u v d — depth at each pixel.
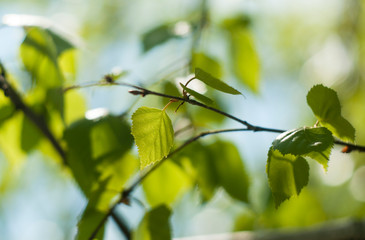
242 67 0.84
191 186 0.73
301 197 0.94
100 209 0.67
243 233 0.75
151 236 0.67
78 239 0.67
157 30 0.80
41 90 0.73
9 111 0.72
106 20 1.63
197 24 0.82
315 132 0.58
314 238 0.73
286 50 1.79
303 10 1.78
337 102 0.61
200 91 0.71
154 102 0.74
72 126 0.69
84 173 0.68
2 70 0.69
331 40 1.66
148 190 0.72
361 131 1.54
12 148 0.75
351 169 1.48
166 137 0.60
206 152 0.73
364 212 1.41
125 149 0.68
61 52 0.72
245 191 0.73
